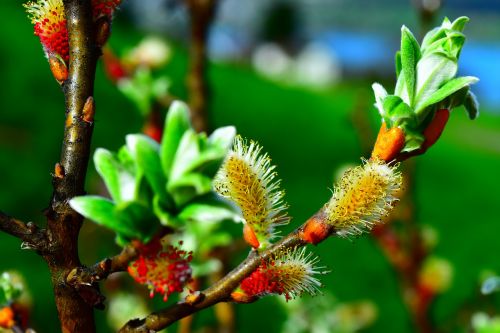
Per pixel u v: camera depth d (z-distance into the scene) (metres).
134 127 3.13
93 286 0.39
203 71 0.78
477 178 3.85
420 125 0.40
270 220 0.40
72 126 0.40
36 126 3.00
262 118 4.22
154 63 0.84
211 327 0.84
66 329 0.40
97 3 0.40
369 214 0.40
